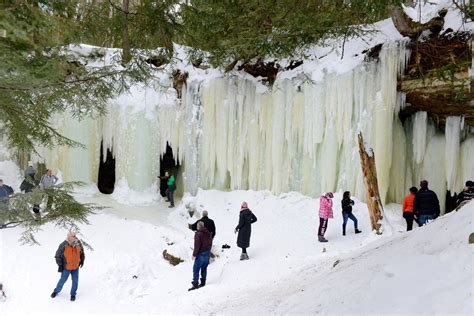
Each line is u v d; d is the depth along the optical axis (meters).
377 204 9.82
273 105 12.85
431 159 11.26
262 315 5.09
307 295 4.99
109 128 14.45
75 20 6.36
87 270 9.02
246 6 7.66
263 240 10.83
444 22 10.25
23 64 4.45
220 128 13.57
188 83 14.00
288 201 12.41
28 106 4.80
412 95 10.87
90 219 12.14
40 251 9.60
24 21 4.26
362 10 7.20
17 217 4.30
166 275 9.28
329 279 5.12
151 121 14.20
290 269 7.98
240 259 9.51
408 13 10.74
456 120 10.68
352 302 4.09
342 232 10.48
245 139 13.42
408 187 11.55
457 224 4.44
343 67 11.59
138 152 14.08
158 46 8.17
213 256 10.10
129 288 8.59
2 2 4.09
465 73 9.53
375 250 5.58
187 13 7.18
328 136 11.84
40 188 4.34
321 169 12.07
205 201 13.35
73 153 14.05
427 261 4.06
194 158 13.88
